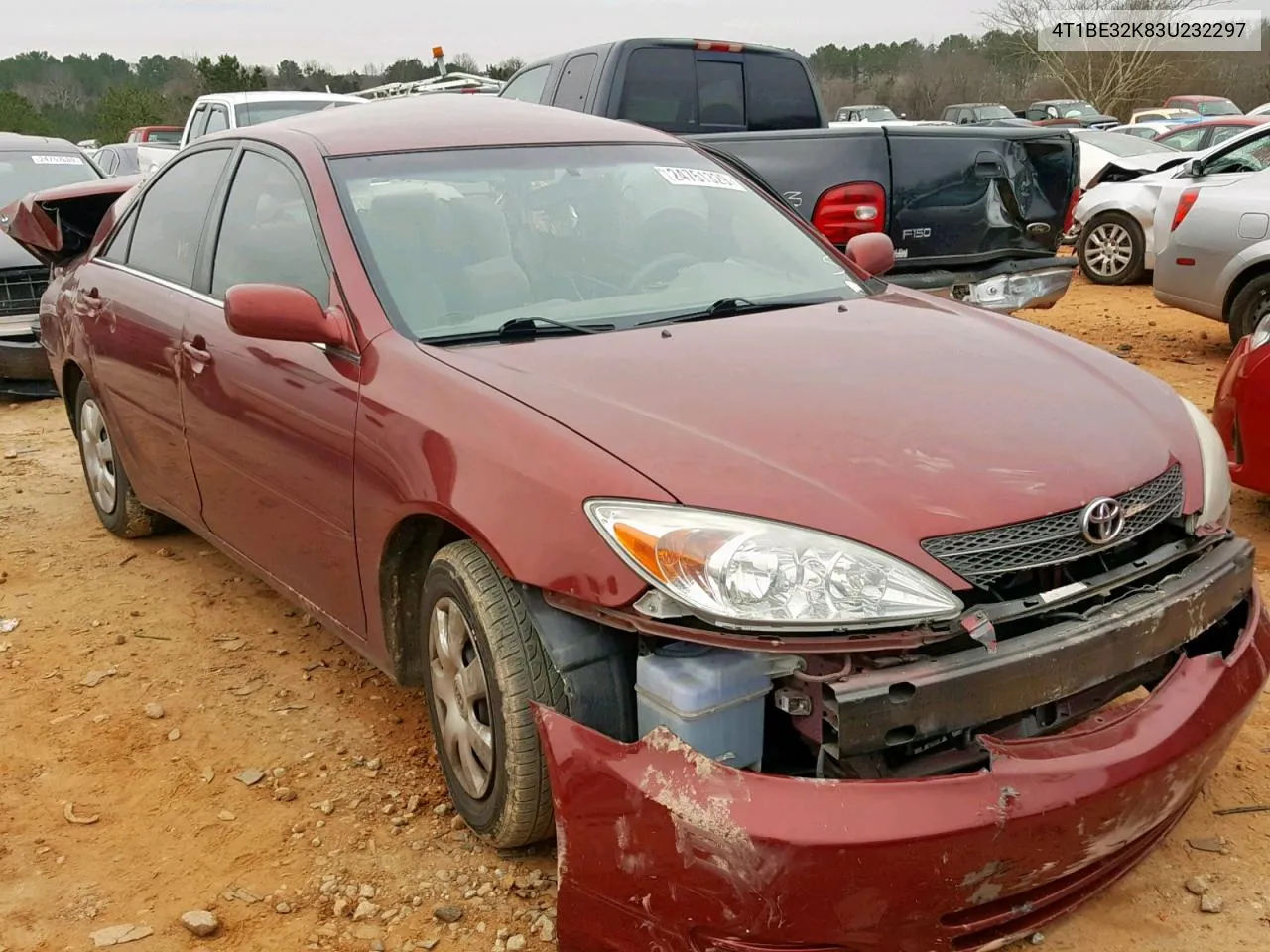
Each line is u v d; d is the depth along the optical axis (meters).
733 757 2.26
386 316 3.14
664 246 3.67
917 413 2.62
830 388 2.74
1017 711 2.25
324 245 3.34
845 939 2.11
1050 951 2.50
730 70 8.49
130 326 4.42
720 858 2.10
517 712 2.52
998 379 2.87
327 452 3.15
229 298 2.99
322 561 3.34
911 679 2.16
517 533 2.47
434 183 3.56
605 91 8.09
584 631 2.46
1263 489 4.51
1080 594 2.37
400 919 2.68
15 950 2.63
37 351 7.96
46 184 9.55
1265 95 44.75
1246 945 2.51
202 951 2.60
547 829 2.70
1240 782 3.10
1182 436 2.81
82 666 4.03
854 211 6.64
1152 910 2.62
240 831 3.04
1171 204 9.56
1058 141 7.23
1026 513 2.33
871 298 3.69
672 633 2.22
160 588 4.71
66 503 5.90
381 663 3.21
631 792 2.21
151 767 3.38
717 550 2.20
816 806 2.08
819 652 2.16
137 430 4.54
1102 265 12.57
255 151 3.95
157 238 4.53
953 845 2.09
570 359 2.93
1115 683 2.51
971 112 29.77
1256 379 4.44
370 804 3.13
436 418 2.77
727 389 2.72
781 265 3.79
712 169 4.13
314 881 2.83
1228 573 2.61
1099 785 2.21
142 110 40.62
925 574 2.21
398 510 2.85
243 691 3.81
